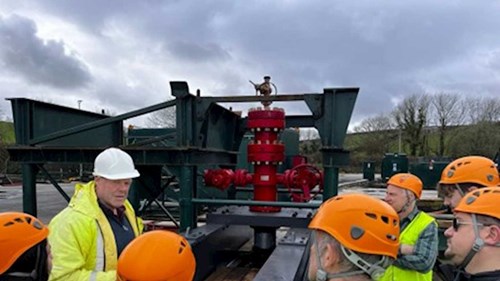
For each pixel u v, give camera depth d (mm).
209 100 4512
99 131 6094
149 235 1261
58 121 5207
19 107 4625
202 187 7027
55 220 1929
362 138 48281
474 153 36844
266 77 4707
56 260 1787
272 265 3088
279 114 4730
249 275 4531
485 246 1273
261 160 4723
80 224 1869
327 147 4254
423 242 2439
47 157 4625
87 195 1993
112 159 2047
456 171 2203
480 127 37969
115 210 2115
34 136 4730
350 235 1094
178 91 4305
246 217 4750
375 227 1101
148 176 5242
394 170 21891
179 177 4453
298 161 6016
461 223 1338
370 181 24547
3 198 16641
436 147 44000
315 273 1160
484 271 1274
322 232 1155
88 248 1891
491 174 2145
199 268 4035
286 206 4270
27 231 1413
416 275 2484
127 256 1193
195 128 4508
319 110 4340
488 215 1270
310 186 4867
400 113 45469
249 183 4996
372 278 1104
